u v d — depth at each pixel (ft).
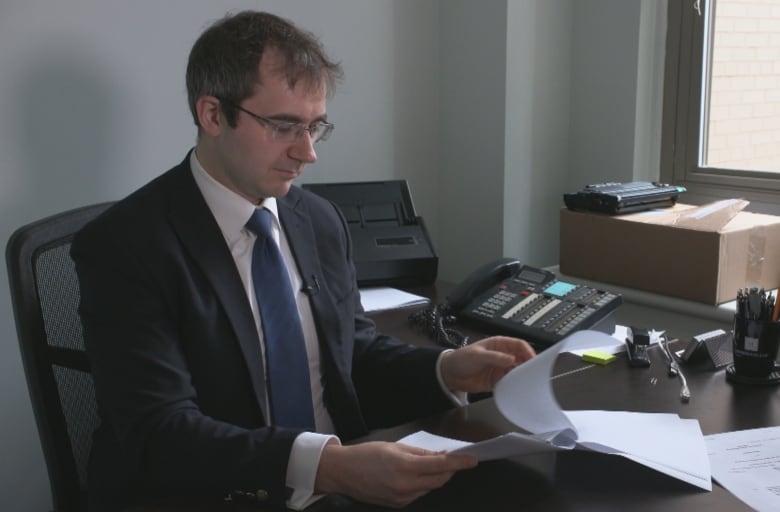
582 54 7.97
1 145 5.76
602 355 4.56
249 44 3.71
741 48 7.01
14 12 5.69
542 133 8.03
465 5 7.86
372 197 6.84
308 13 7.22
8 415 6.12
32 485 6.33
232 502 3.16
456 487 3.18
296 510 3.06
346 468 3.09
